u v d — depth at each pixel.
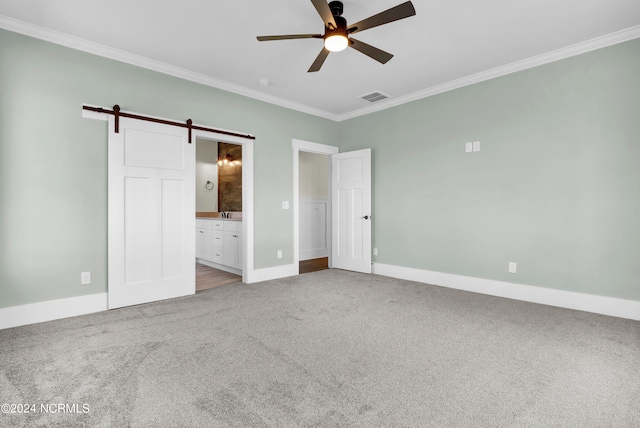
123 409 1.54
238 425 1.43
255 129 4.26
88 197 2.97
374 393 1.69
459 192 3.89
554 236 3.20
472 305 3.21
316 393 1.68
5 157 2.59
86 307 2.96
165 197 3.42
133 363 2.00
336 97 4.43
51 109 2.78
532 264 3.34
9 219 2.60
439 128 4.07
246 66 3.47
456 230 3.92
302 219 6.14
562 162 3.15
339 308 3.12
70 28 2.72
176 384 1.76
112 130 3.07
